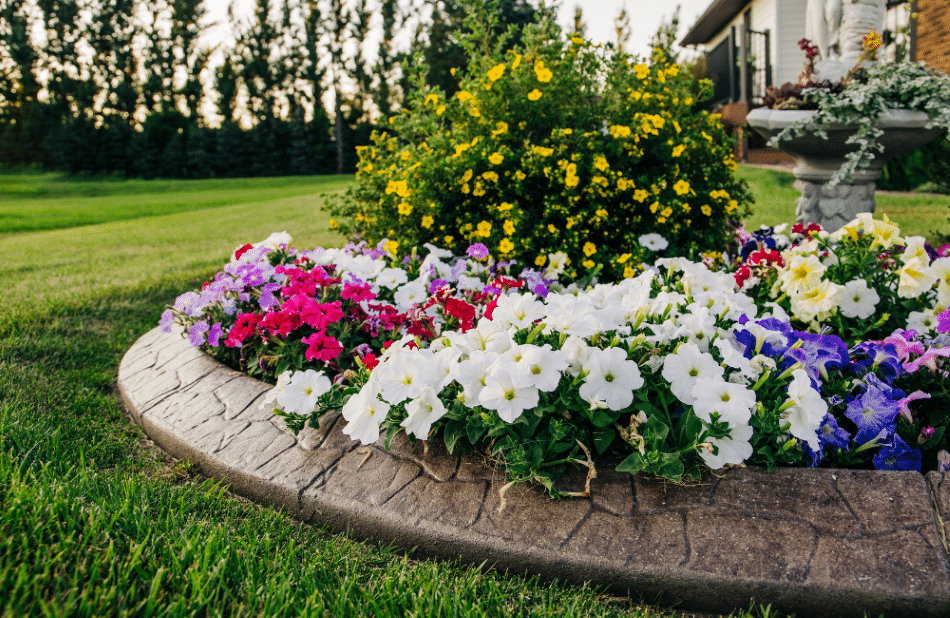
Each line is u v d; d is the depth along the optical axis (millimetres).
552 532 1637
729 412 1671
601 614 1469
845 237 2742
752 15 14391
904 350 2047
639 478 1787
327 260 3162
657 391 1913
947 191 6297
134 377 2910
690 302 2301
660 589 1518
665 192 3865
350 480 1923
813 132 4367
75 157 35094
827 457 1957
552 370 1771
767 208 7570
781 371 2025
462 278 3102
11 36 39781
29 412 2463
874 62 4578
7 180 33125
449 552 1686
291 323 2504
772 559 1488
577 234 3688
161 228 9820
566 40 4219
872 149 4465
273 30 41219
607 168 3648
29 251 7457
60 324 3762
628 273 3359
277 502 1955
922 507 1571
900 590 1383
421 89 4562
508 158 3805
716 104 17109
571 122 4148
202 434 2289
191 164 35625
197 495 1959
